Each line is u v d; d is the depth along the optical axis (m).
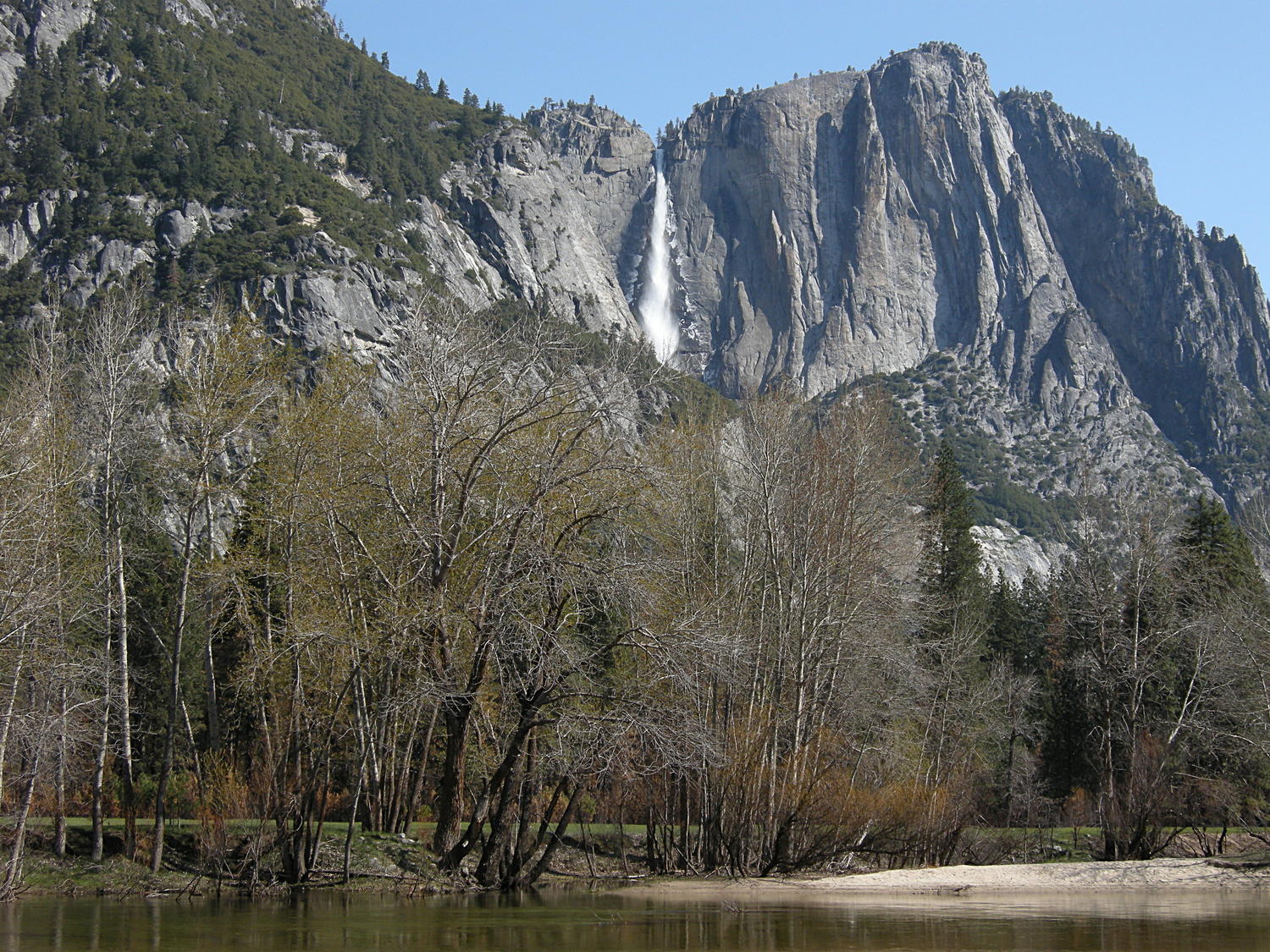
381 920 25.27
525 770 31.83
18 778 30.19
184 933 23.00
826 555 38.88
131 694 43.84
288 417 31.81
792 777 36.28
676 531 37.00
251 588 32.34
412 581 30.22
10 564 29.03
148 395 33.06
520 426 30.06
